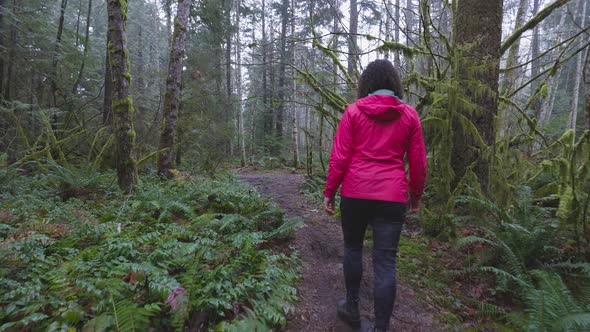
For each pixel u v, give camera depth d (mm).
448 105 4004
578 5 15547
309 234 4184
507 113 5727
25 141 7727
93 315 1960
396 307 2689
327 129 7418
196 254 2758
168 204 4516
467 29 4469
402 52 5316
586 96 4141
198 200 5176
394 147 2133
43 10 11500
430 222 3961
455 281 3109
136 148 8633
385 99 2086
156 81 13672
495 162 4070
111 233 3273
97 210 4766
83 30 19078
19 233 3168
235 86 21297
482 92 4262
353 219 2252
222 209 4676
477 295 2904
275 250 3543
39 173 6965
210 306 2152
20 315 1961
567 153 4570
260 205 4723
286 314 2432
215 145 11555
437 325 2492
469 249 3572
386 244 2119
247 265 2875
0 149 8469
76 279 2271
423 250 3645
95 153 8992
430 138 4586
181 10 7797
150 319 2021
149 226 3980
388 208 2113
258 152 20484
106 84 9977
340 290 2938
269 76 22391
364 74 2268
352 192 2168
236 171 12547
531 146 5703
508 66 6148
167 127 7781
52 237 3338
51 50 11117
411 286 2992
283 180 8938
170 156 7809
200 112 11148
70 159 8719
